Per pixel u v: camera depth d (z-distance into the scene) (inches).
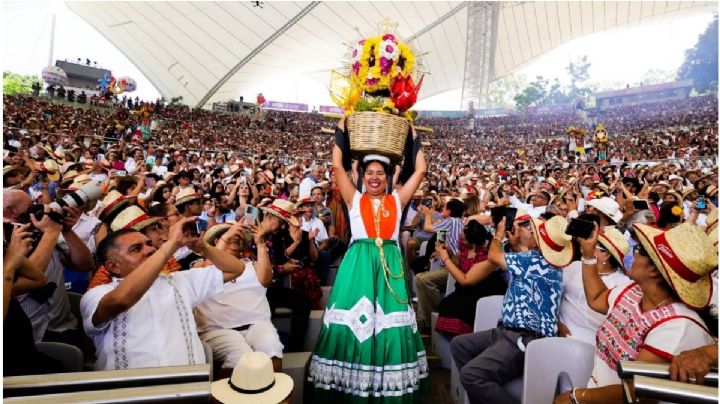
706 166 709.9
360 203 120.3
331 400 108.3
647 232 67.6
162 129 1123.3
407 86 117.6
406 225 277.4
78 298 120.6
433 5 1199.6
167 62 1379.2
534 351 90.4
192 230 90.3
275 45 1301.7
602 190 370.6
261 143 1246.9
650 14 1396.4
